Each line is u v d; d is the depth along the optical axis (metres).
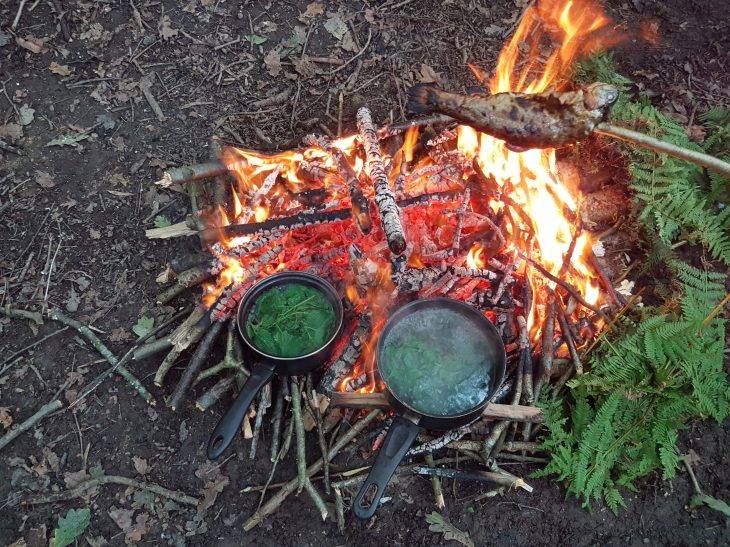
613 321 1.00
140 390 0.99
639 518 0.92
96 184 1.22
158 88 1.36
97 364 1.02
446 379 0.87
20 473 0.92
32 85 1.34
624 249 1.17
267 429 0.96
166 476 0.93
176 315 1.05
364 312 0.98
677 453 0.97
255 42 1.44
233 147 1.25
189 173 1.12
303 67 1.40
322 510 0.88
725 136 1.26
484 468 0.94
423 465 0.93
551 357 0.98
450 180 1.10
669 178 1.14
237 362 0.96
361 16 1.50
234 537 0.89
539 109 0.79
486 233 1.05
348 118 1.32
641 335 0.99
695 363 0.97
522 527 0.91
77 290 1.09
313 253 1.04
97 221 1.17
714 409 0.95
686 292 1.06
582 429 0.94
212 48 1.43
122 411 0.98
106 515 0.90
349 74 1.40
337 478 0.93
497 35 1.49
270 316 0.93
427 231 1.06
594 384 0.95
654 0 1.58
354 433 0.94
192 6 1.49
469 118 0.83
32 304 1.07
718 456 0.98
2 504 0.90
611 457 0.92
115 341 1.04
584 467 0.91
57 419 0.97
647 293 1.12
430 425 0.83
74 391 0.99
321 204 1.08
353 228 1.05
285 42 1.45
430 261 1.03
